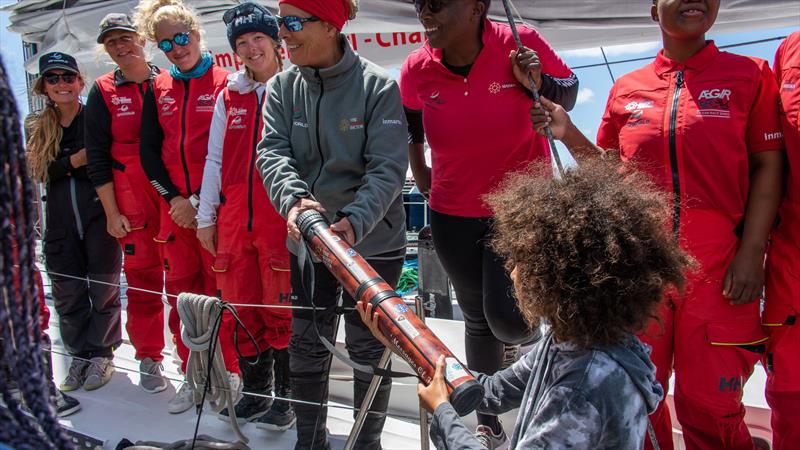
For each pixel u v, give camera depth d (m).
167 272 3.14
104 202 3.25
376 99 2.16
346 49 2.19
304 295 2.34
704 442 2.12
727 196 2.03
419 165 2.85
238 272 2.79
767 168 2.04
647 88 2.17
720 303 2.02
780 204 2.08
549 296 1.22
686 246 2.01
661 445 2.18
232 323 2.80
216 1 4.41
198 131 2.99
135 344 3.37
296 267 2.37
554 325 1.24
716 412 2.05
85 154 3.33
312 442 2.20
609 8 3.51
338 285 2.35
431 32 2.25
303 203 1.89
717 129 2.00
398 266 2.40
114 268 3.51
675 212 2.04
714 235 2.03
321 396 2.24
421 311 1.93
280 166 2.14
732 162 2.01
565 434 1.13
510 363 2.92
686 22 2.02
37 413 0.65
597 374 1.16
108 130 3.23
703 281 2.02
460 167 2.42
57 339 3.92
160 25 2.92
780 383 2.08
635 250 1.17
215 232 2.88
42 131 3.39
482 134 2.33
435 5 2.18
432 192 2.56
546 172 1.49
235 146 2.76
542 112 2.07
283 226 2.76
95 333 3.44
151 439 2.78
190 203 2.99
